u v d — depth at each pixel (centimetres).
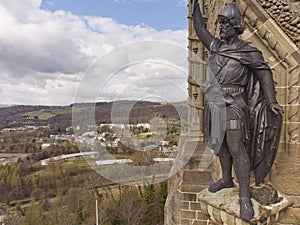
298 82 680
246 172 584
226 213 605
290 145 697
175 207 1295
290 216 691
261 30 706
